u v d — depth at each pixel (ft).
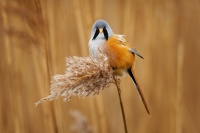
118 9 36.45
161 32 34.63
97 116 29.14
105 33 21.49
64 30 31.09
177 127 32.32
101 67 15.90
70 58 16.12
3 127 30.86
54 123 26.76
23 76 33.73
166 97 33.35
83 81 15.69
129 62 21.36
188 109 38.24
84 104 32.50
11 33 25.17
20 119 30.09
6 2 24.91
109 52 21.08
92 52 21.40
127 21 31.55
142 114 34.12
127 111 33.53
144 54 34.09
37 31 25.05
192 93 38.63
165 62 34.27
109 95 33.96
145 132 33.65
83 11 28.84
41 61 25.99
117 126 33.53
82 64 15.90
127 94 33.40
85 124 26.37
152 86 34.12
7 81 31.14
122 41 21.70
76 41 31.40
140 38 33.88
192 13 37.47
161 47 34.42
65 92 15.44
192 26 38.19
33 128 33.35
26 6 24.73
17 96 30.07
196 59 38.88
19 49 30.50
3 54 31.89
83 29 28.86
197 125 37.17
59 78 15.61
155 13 34.22
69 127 32.60
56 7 29.63
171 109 32.71
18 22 26.53
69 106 32.94
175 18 36.58
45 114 26.78
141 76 34.55
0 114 30.99
